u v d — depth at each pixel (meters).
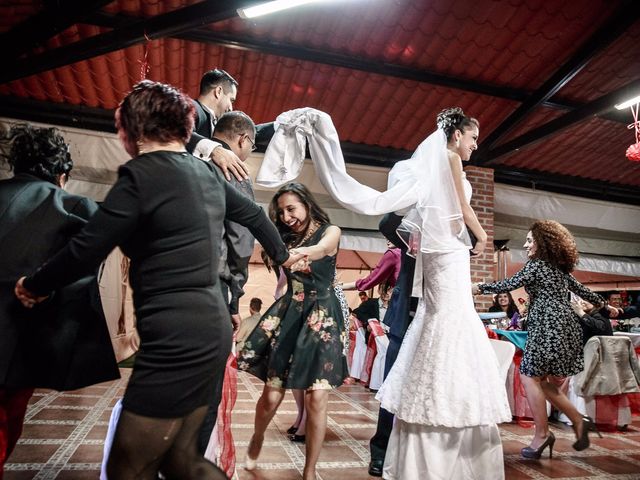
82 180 6.09
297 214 2.46
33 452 2.65
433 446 2.21
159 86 1.41
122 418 1.21
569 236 3.23
